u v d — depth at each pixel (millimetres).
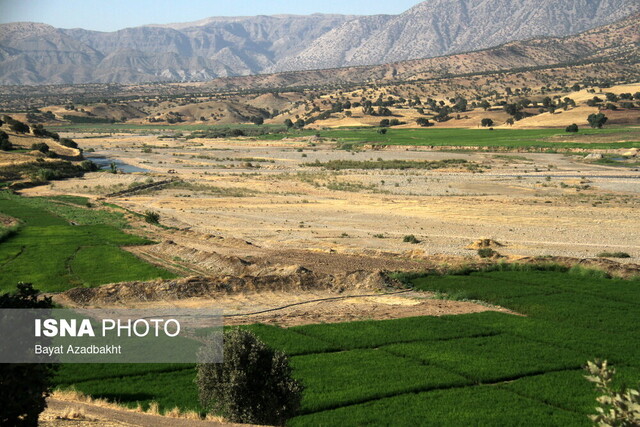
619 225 80812
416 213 92500
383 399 26344
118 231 75562
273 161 181375
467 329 36938
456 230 79000
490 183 126750
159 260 60031
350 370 29828
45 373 16266
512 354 32312
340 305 43969
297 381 22484
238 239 70000
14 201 105250
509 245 69500
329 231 78938
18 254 60875
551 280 50406
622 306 42688
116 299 43688
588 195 108062
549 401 26203
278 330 36344
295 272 51656
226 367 21578
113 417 21094
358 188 122750
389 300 45531
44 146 171750
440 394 26969
